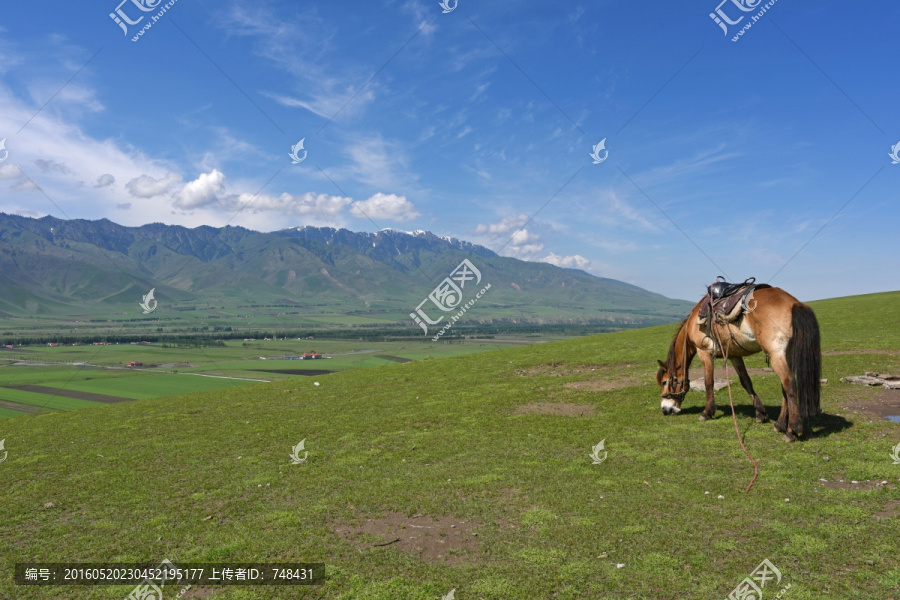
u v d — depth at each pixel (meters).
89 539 8.42
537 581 5.96
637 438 11.30
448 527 7.71
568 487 8.78
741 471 8.69
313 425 16.25
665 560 6.11
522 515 7.85
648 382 18.12
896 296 42.81
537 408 15.91
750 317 10.09
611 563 6.20
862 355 19.50
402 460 11.49
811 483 7.89
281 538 7.77
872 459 8.50
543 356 29.27
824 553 5.94
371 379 27.83
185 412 21.77
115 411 24.42
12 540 8.61
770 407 12.74
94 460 13.94
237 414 19.98
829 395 13.52
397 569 6.57
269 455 12.92
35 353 160.50
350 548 7.28
